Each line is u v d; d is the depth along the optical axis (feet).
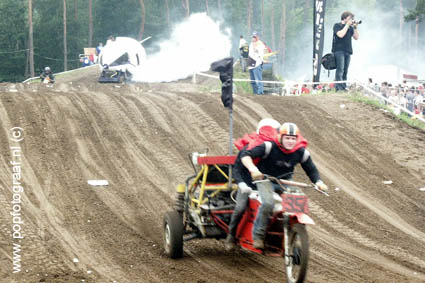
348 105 106.42
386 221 61.62
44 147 75.56
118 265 43.65
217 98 104.42
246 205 40.81
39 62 449.06
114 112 91.40
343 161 81.05
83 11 502.38
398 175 78.23
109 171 70.28
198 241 52.11
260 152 38.63
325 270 43.88
